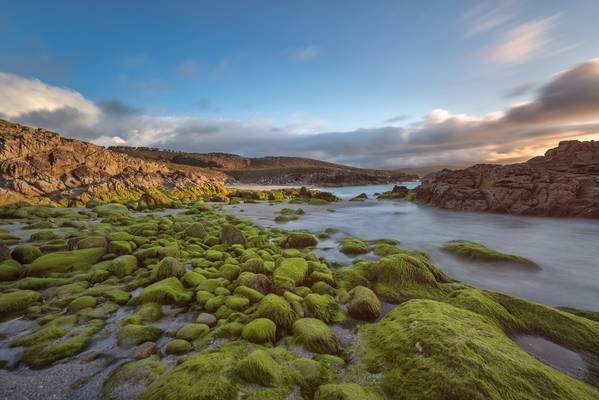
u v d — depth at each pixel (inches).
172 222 1151.0
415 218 1492.4
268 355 272.1
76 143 2849.4
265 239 872.9
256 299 428.1
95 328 362.9
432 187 2178.9
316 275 532.1
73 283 507.2
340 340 341.4
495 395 203.2
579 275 622.5
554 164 1856.5
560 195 1408.7
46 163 2397.9
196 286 495.2
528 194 1526.8
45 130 2719.0
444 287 495.2
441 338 258.1
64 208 1796.3
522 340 331.0
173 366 284.4
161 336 352.8
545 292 538.0
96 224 1123.9
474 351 238.2
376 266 553.3
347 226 1277.1
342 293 477.4
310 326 337.4
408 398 222.1
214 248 768.3
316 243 899.4
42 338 332.8
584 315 421.1
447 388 212.7
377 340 307.1
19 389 260.1
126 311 418.9
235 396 220.2
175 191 2994.6
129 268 576.1
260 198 3073.3
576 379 266.8
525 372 222.7
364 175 6776.6
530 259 737.6
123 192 2444.6
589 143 1860.2
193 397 211.6
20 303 415.8
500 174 1750.7
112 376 271.0
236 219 1353.3
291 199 2888.8
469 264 694.5
